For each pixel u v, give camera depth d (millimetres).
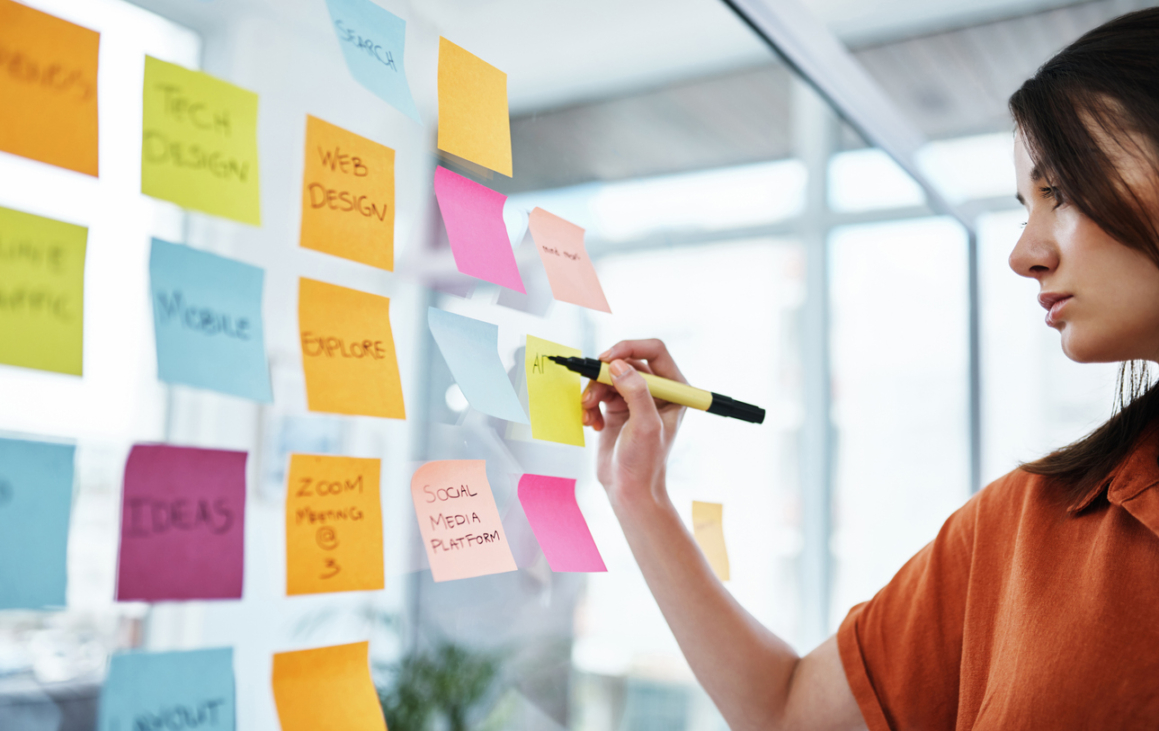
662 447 654
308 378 416
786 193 2285
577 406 600
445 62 536
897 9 1810
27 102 324
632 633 1925
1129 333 484
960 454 2049
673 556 649
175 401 392
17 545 312
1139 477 521
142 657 345
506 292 674
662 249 2033
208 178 382
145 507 345
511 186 769
